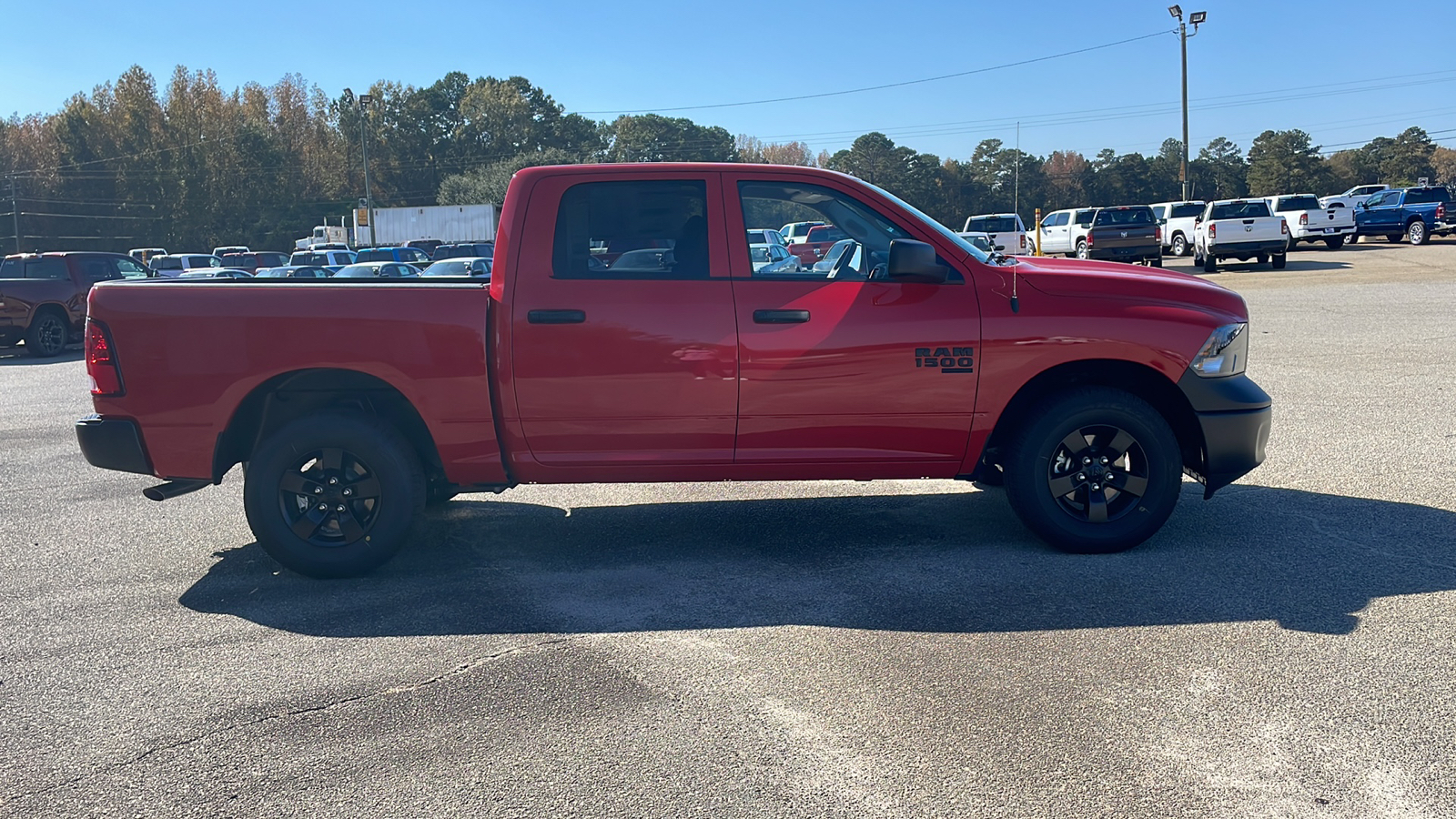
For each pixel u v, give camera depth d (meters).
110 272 20.91
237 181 93.50
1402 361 11.48
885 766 3.20
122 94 93.06
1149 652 4.00
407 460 5.09
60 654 4.29
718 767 3.23
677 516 6.25
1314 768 3.12
